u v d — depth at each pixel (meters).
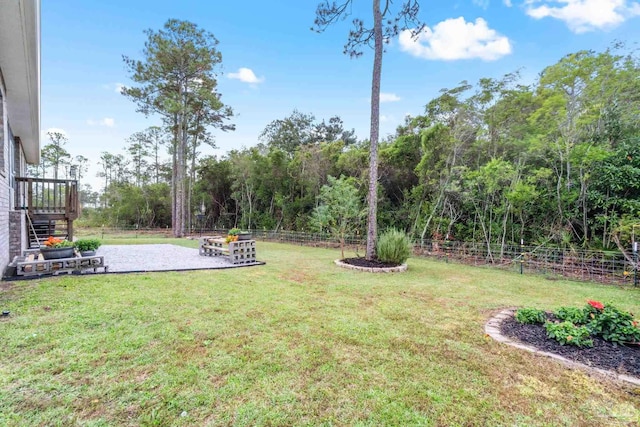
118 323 3.09
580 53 7.28
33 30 4.45
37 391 1.92
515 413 1.87
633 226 6.11
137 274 5.53
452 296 4.69
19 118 7.93
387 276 6.18
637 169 6.52
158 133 21.05
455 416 1.82
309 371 2.28
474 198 9.10
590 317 3.15
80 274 5.38
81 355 2.40
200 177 20.12
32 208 7.84
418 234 10.38
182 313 3.46
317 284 5.23
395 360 2.50
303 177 14.34
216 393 1.96
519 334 3.12
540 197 8.00
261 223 16.09
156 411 1.77
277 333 2.98
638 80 6.91
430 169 10.04
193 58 14.96
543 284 5.80
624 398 2.04
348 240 11.21
